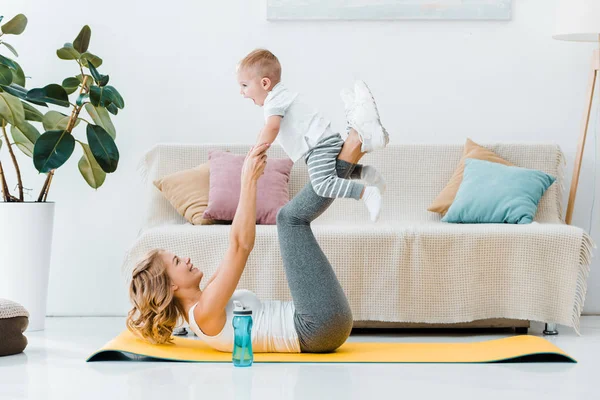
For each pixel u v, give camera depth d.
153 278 3.00
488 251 3.57
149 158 4.29
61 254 4.45
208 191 4.06
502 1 4.43
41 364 2.90
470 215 3.97
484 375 2.64
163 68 4.47
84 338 3.58
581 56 4.45
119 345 2.98
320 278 2.96
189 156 4.28
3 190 3.87
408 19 4.45
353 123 2.83
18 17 3.99
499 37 4.46
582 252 3.54
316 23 4.46
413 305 3.55
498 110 4.47
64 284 4.45
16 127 3.82
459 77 4.47
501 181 4.01
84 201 4.45
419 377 2.60
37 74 4.45
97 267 4.46
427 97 4.47
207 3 4.46
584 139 4.22
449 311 3.55
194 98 4.48
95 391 2.42
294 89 4.47
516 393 2.38
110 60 4.46
